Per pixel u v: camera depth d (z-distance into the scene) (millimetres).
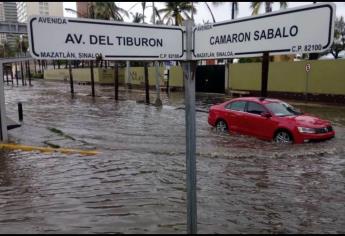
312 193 6520
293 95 27047
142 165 8711
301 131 10609
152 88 42625
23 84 59562
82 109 22906
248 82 30922
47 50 2025
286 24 1975
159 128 15070
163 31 2428
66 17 2059
